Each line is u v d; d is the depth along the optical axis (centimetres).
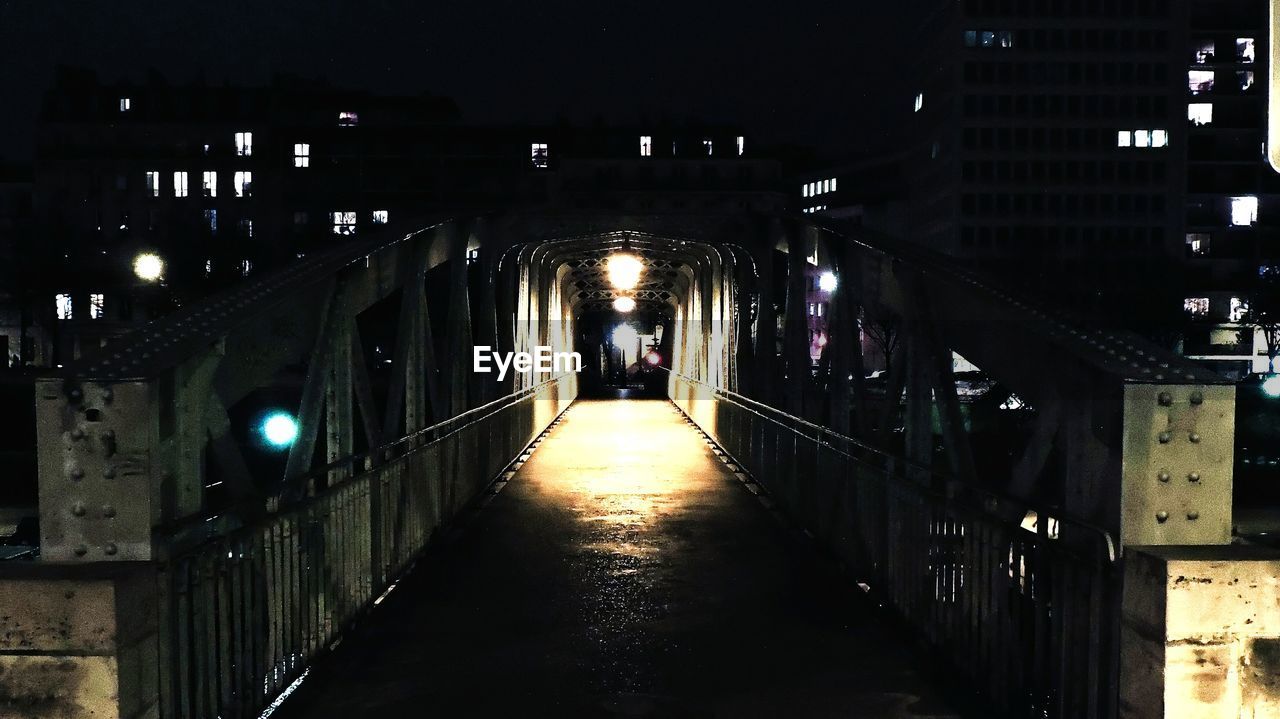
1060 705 394
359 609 634
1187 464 349
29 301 6228
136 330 411
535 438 1811
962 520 514
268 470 3584
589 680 521
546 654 565
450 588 721
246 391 461
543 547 873
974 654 495
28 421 3953
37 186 6544
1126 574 344
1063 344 401
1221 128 6969
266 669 469
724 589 719
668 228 1220
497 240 1248
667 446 1750
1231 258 6919
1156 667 326
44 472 355
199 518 387
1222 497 349
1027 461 436
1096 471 369
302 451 544
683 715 472
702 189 6619
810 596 699
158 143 6562
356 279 644
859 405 756
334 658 555
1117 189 6844
